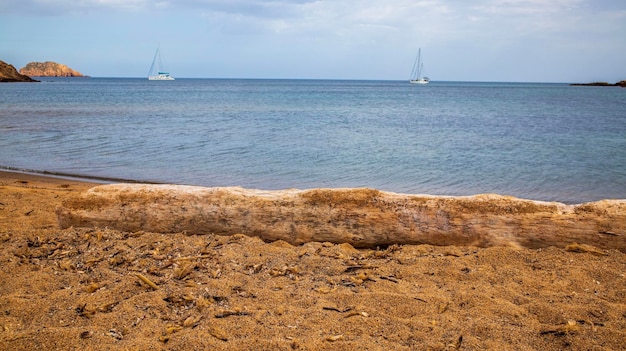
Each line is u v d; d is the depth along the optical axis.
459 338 3.20
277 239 5.27
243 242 5.05
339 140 17.09
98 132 18.12
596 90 107.81
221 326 3.32
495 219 4.95
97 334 3.23
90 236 5.18
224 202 5.29
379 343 3.13
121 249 4.84
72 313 3.54
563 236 4.84
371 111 33.72
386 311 3.63
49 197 7.74
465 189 9.98
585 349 3.12
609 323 3.45
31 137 16.48
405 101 50.34
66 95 51.78
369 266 4.49
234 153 13.89
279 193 5.36
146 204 5.38
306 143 16.16
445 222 5.02
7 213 6.58
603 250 4.75
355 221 5.12
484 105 43.41
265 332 3.25
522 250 4.79
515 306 3.70
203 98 49.88
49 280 4.11
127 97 49.50
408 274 4.32
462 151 14.99
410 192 9.69
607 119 27.81
